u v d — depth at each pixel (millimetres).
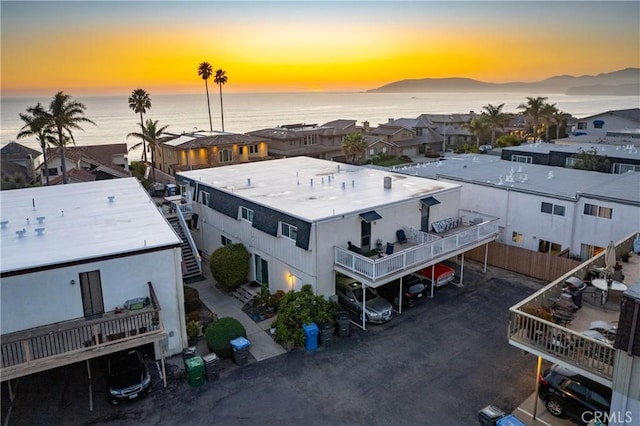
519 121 94812
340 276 22625
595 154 35844
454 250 23156
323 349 18750
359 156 64688
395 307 22203
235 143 57250
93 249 16875
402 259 20391
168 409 15133
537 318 13047
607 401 13000
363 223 22109
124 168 61438
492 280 25500
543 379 14477
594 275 16422
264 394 15836
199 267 26922
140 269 16984
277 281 23344
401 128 77875
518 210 28094
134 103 72312
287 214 21359
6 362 14109
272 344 19141
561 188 27391
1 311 15055
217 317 21453
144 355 18281
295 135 65875
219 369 17406
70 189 27844
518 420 13422
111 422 14555
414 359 17859
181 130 182750
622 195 24719
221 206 26547
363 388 16094
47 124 48906
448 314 21578
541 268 25453
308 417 14641
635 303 10609
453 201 26734
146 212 22219
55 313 15867
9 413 15086
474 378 16562
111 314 16547
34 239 18156
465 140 84688
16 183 52031
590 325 13523
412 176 30641
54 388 16438
